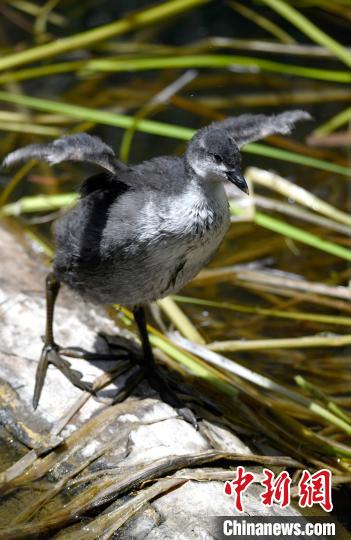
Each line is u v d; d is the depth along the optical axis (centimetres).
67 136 840
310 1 1711
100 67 1520
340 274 1269
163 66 1509
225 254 1302
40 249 1248
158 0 1825
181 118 1569
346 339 1092
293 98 1609
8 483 813
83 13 1795
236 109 1592
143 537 747
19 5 1738
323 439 948
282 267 1288
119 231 870
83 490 808
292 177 1461
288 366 1110
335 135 1471
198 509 777
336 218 1295
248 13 1686
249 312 1183
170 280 904
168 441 870
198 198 881
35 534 748
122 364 977
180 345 1047
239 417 973
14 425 885
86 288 929
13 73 1521
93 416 900
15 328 1004
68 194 1315
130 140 1427
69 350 981
